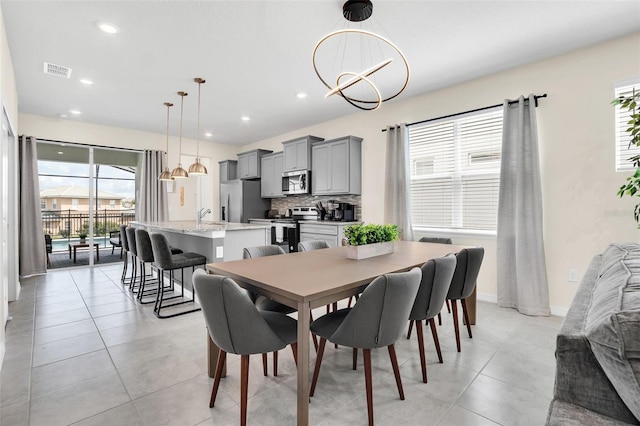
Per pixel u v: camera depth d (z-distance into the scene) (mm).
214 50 3033
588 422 839
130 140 5977
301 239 5344
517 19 2547
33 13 2445
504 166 3385
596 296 1219
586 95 3000
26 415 1663
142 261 3660
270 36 2795
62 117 5156
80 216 5781
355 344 1579
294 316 3031
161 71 3473
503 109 3426
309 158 5484
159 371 2119
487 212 3746
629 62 2789
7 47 2834
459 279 2369
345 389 1903
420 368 2154
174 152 6582
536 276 3174
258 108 4777
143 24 2605
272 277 1731
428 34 2762
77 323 2975
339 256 2428
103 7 2387
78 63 3270
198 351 2414
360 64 3324
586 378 901
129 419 1640
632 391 770
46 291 4078
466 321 2670
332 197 5535
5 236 3078
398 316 1604
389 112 4625
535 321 3016
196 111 4895
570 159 3088
